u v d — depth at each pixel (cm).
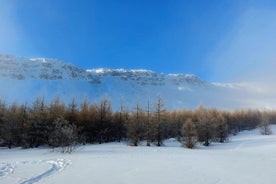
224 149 4669
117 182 1454
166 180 1513
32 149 4516
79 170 1834
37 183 1390
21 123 5306
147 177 1594
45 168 1883
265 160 2577
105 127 6272
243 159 2653
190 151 3809
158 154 3127
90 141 6028
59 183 1405
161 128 5450
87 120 6019
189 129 5084
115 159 2520
